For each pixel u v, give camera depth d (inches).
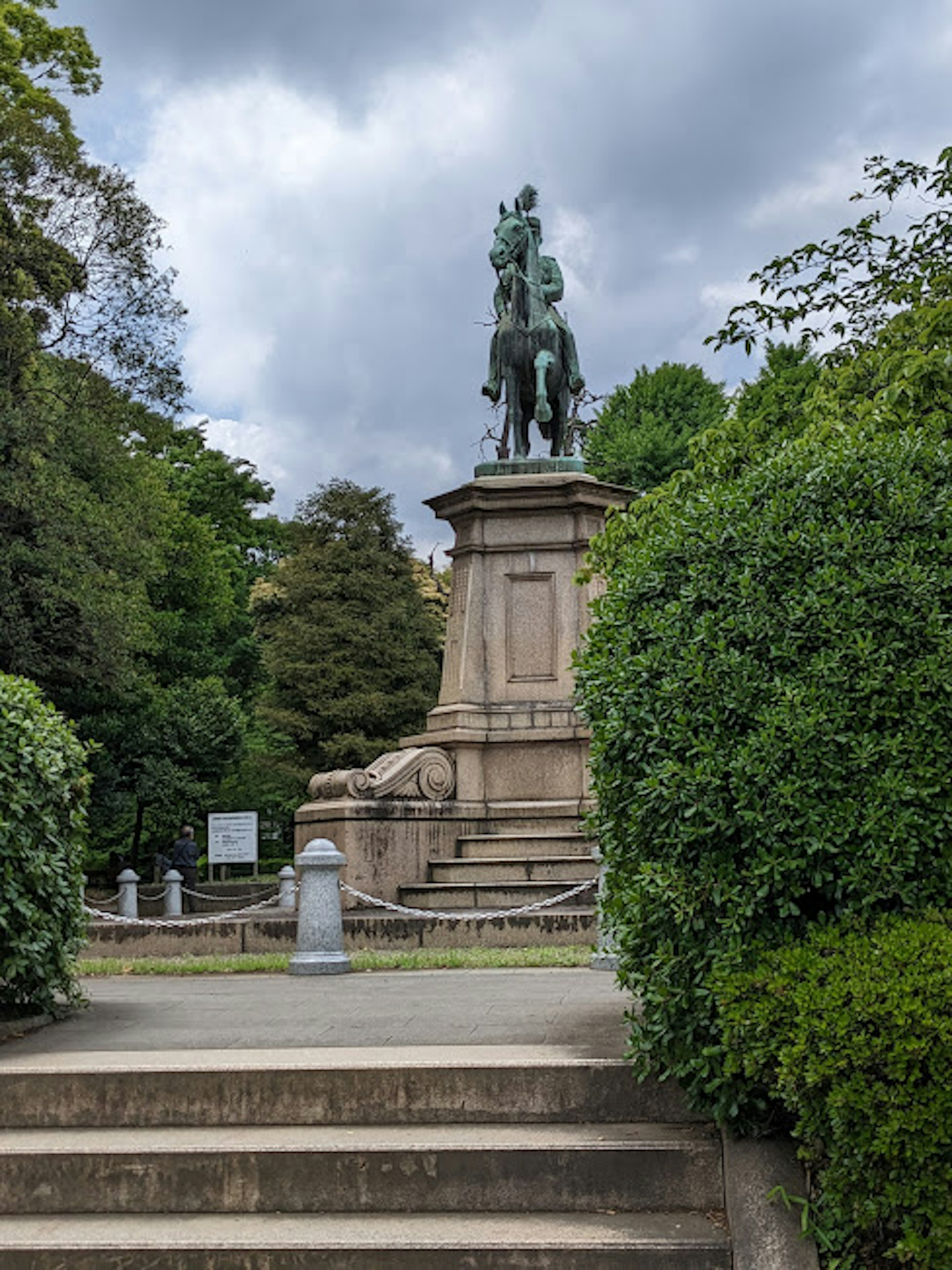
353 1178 217.5
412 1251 199.9
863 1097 177.8
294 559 1697.8
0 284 958.4
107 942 540.1
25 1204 222.1
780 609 225.3
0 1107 242.2
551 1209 213.8
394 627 1649.9
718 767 215.2
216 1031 297.0
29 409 971.3
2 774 296.8
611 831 241.8
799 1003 185.5
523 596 671.8
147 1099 240.7
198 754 1441.9
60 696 1197.7
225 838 1098.7
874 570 221.6
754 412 407.2
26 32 1106.7
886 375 335.0
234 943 538.6
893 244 392.2
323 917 458.3
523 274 717.3
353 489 1700.3
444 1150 216.4
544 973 421.4
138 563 1118.4
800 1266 190.2
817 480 239.0
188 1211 219.1
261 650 1708.9
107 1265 203.6
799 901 218.2
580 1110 232.8
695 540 244.8
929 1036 175.8
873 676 213.3
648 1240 197.8
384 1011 324.5
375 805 609.9
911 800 207.6
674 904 217.3
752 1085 207.8
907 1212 182.5
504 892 579.2
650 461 1754.4
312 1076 238.1
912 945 190.2
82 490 1031.6
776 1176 203.9
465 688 661.3
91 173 980.6
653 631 237.3
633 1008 271.4
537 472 689.6
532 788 651.5
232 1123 238.7
